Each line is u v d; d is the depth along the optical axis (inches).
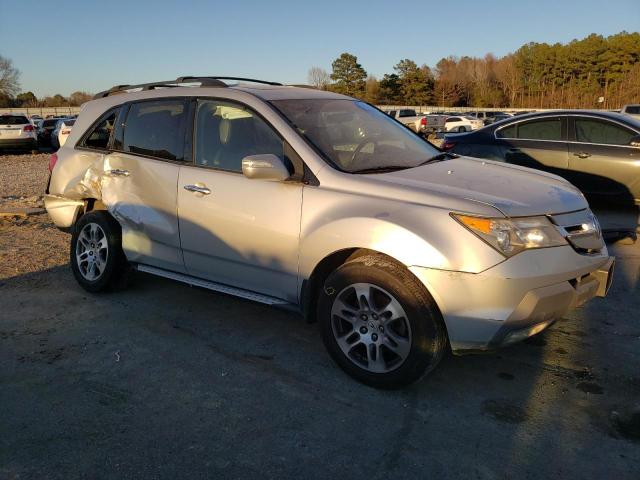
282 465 103.7
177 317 173.3
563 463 104.0
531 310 117.4
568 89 3235.7
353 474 101.2
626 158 296.2
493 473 101.3
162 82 184.4
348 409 122.1
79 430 114.5
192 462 104.5
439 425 116.1
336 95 180.4
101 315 174.7
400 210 124.7
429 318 120.0
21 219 317.4
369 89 3201.3
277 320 171.2
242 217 147.9
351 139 154.4
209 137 161.3
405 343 122.9
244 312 177.3
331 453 107.0
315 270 136.2
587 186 309.3
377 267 124.1
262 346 153.4
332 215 131.6
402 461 104.7
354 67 2972.4
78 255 195.3
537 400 125.7
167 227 166.9
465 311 117.3
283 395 128.0
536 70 3358.8
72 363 143.6
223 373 138.3
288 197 140.4
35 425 116.3
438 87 3454.7
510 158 330.3
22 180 540.1
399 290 121.2
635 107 995.3
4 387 131.6
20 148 944.9
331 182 136.4
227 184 152.1
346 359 133.3
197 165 162.1
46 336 159.6
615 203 306.0
